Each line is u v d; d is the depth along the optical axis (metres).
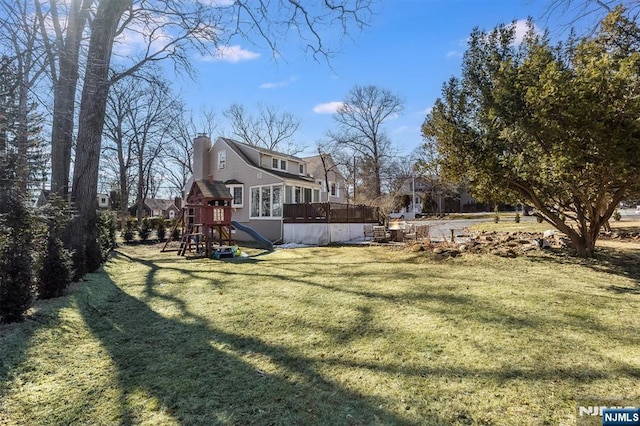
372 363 3.20
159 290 6.34
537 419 2.31
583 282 6.36
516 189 9.13
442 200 47.22
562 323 4.14
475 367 3.06
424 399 2.59
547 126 6.50
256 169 18.73
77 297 5.40
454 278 6.83
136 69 8.82
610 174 6.55
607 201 9.39
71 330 4.09
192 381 2.93
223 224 12.98
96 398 2.66
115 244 14.41
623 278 6.68
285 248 14.34
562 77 6.29
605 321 4.19
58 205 5.99
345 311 4.80
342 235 16.45
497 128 8.27
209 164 21.38
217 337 3.94
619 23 6.96
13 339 3.53
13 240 4.43
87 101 7.81
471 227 21.12
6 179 4.86
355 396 2.65
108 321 4.55
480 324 4.15
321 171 31.84
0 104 4.98
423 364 3.15
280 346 3.65
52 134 7.97
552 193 8.48
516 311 4.62
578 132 6.14
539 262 8.48
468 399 2.57
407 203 42.19
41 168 5.79
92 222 7.91
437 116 9.42
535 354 3.29
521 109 7.73
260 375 3.02
